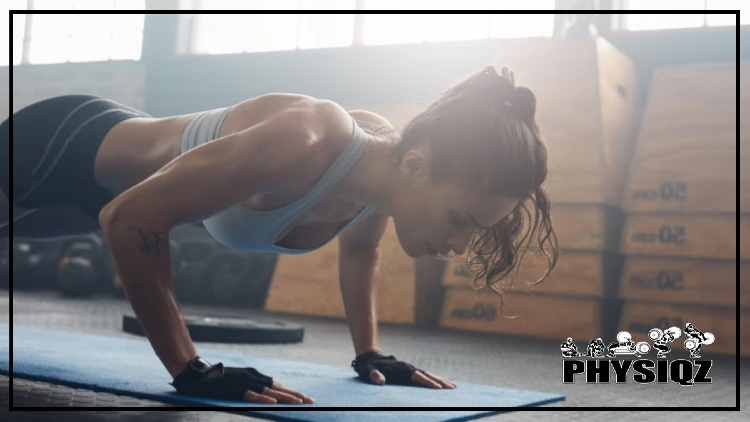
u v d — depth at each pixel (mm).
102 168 1893
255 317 5141
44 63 8188
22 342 2670
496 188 1453
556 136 4770
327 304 5609
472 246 1712
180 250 6609
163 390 1744
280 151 1501
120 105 2092
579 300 4637
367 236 2229
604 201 4605
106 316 4480
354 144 1612
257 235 1725
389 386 2094
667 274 4523
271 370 2379
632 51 5473
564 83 4801
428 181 1507
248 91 7141
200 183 1503
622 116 4984
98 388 1780
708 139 4590
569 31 5129
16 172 1997
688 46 5332
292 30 7207
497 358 3346
